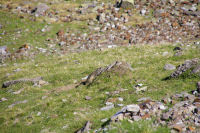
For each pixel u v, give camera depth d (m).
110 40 59.78
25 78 33.84
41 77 33.62
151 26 66.94
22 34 62.94
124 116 14.58
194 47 40.00
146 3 82.50
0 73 40.50
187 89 19.42
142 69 29.48
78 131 15.27
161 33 62.16
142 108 15.80
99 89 24.53
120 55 41.88
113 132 12.30
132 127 12.22
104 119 16.09
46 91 28.31
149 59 35.94
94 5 82.88
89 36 62.53
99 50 47.94
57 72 35.31
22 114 20.97
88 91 24.33
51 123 18.19
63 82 30.75
